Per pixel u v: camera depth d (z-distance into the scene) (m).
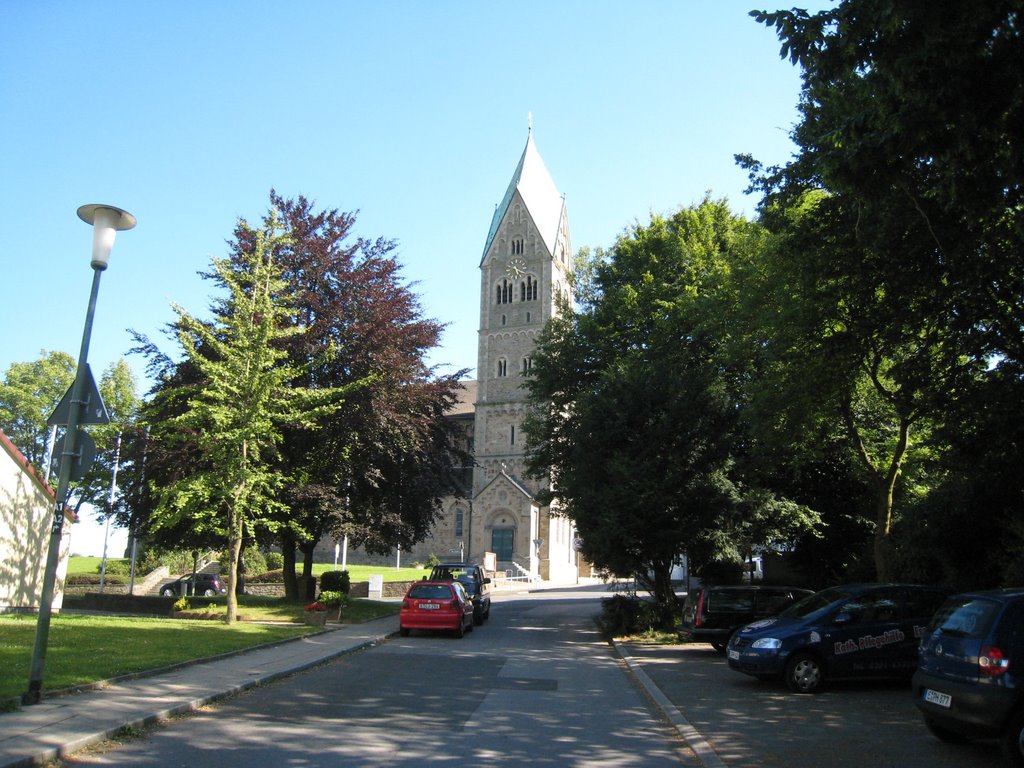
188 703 10.32
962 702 8.27
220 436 21.34
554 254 78.12
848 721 10.71
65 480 10.30
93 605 31.70
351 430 26.95
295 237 28.58
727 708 11.64
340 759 8.03
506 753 8.61
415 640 21.56
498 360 77.25
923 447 24.23
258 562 48.09
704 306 23.69
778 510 24.34
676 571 54.72
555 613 34.19
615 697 12.90
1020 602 8.38
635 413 23.34
